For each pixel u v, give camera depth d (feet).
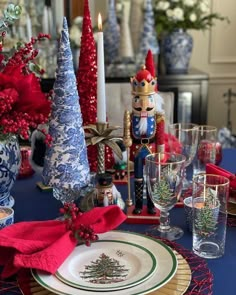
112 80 8.05
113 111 6.34
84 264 2.53
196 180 2.98
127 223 3.22
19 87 3.03
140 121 3.30
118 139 3.49
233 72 10.19
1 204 3.50
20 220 3.31
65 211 2.81
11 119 3.02
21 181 4.20
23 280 2.44
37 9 7.80
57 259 2.42
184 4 8.12
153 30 8.29
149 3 8.18
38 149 4.16
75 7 8.01
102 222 2.77
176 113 8.46
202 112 8.61
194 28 8.43
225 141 8.81
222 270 2.58
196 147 4.03
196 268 2.56
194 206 2.84
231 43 10.02
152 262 2.47
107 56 8.32
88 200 3.19
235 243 2.92
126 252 2.64
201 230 2.78
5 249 2.59
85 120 3.77
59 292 2.22
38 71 3.57
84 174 3.31
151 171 3.01
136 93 3.30
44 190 3.89
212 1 9.80
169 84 8.38
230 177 3.43
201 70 9.89
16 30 7.52
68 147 3.22
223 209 2.80
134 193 3.45
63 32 3.17
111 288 2.23
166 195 2.98
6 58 3.43
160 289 2.31
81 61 3.76
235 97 10.32
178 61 8.51
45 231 2.70
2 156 3.26
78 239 2.65
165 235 3.01
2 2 7.23
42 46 7.88
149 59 3.86
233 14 9.87
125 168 4.05
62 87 3.19
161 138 3.34
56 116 3.21
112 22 8.21
